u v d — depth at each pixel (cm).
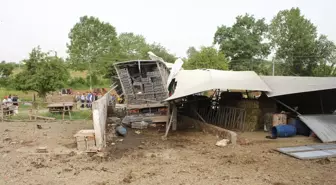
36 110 2112
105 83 5719
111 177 747
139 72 1694
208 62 4247
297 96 1535
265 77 1541
